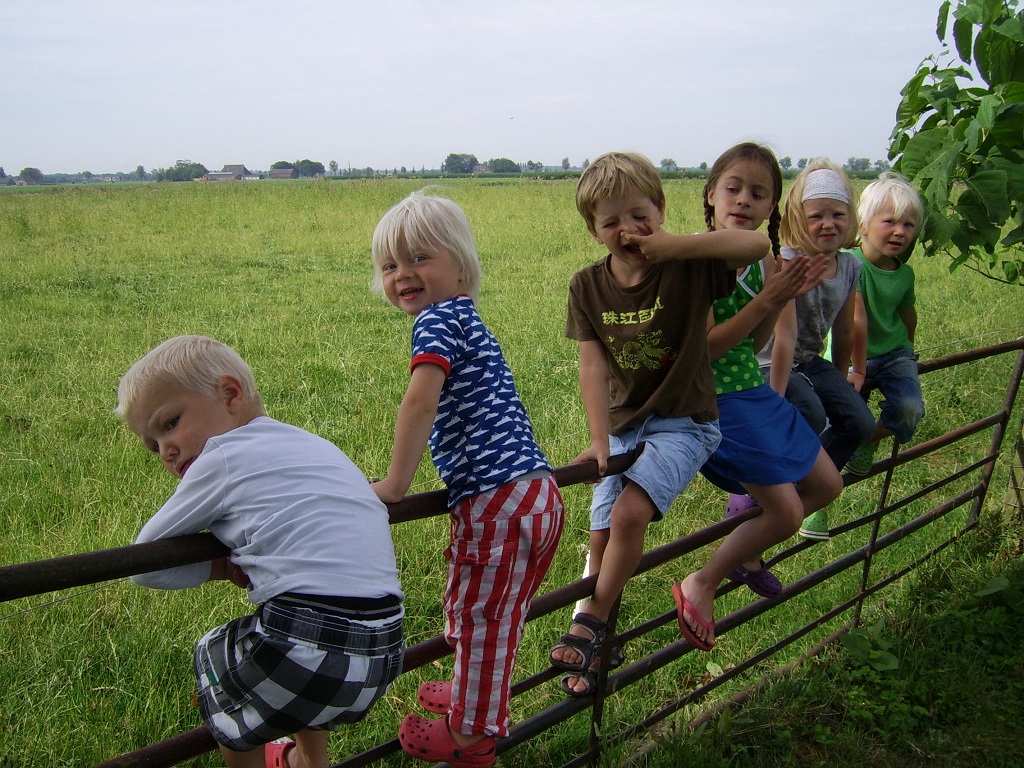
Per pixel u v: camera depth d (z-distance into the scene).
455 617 1.97
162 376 1.71
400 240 1.95
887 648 3.55
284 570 1.65
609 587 2.39
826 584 4.18
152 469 5.00
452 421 1.94
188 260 13.44
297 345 7.89
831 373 3.22
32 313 9.14
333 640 1.64
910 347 3.76
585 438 5.51
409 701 3.25
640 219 2.21
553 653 2.44
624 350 2.33
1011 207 4.04
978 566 4.27
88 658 3.28
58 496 4.62
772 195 2.69
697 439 2.34
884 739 3.19
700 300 2.24
